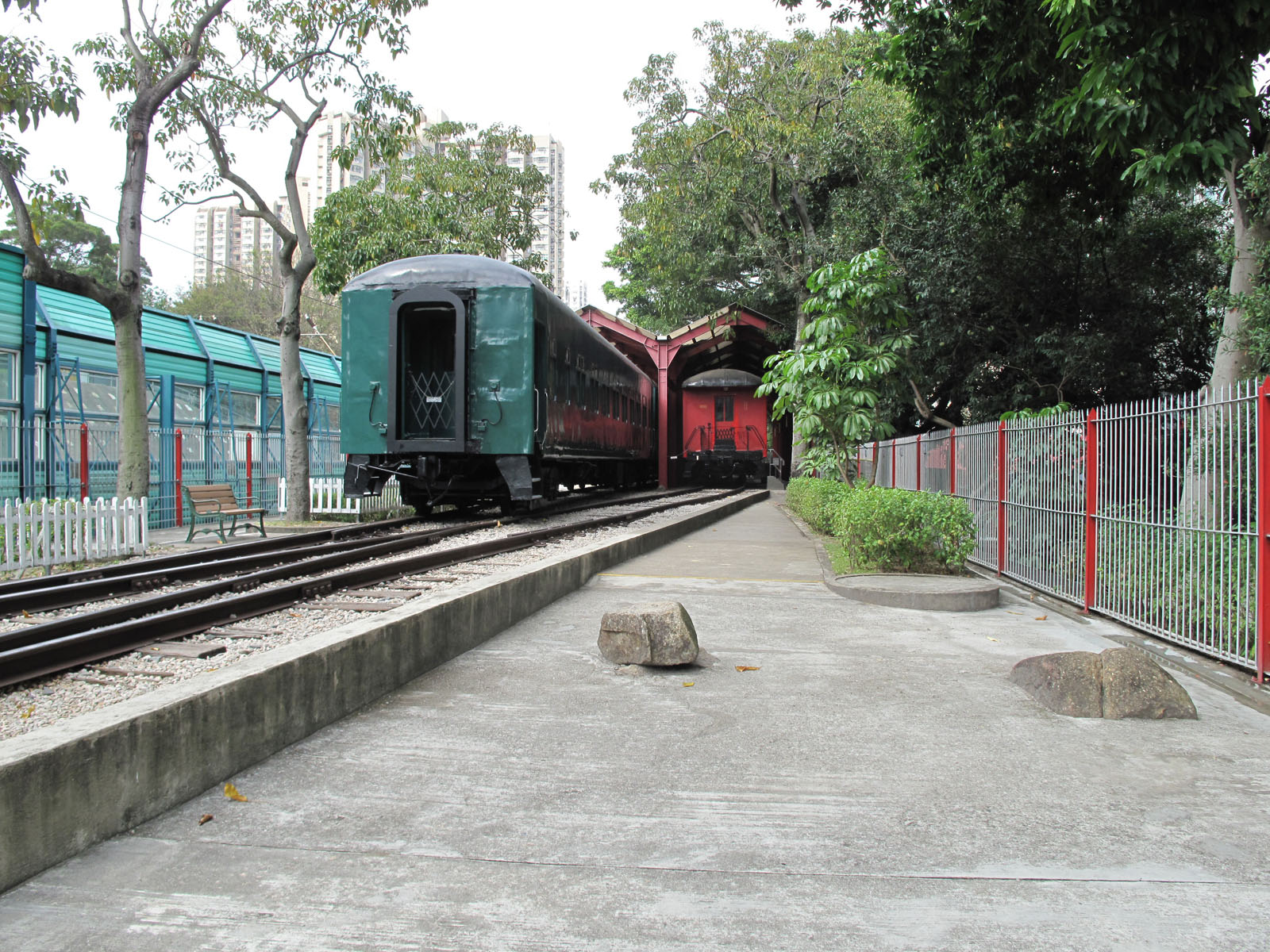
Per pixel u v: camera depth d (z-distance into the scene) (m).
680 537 13.02
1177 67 8.09
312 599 6.56
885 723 4.07
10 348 13.80
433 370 13.36
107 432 15.35
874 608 7.07
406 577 7.70
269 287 50.03
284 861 2.63
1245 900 2.43
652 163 25.91
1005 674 5.00
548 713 4.20
